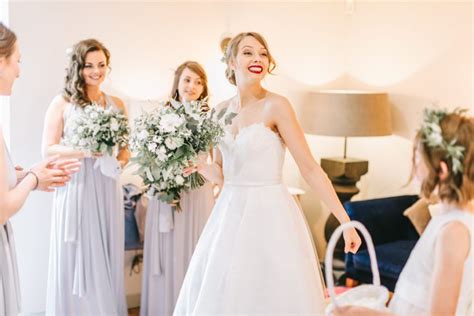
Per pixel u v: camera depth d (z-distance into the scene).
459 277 1.55
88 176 3.09
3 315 2.03
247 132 2.32
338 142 4.44
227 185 2.42
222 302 2.24
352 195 4.01
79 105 3.09
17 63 2.17
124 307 3.25
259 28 4.06
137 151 2.44
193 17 3.84
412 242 3.34
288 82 4.20
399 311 1.71
